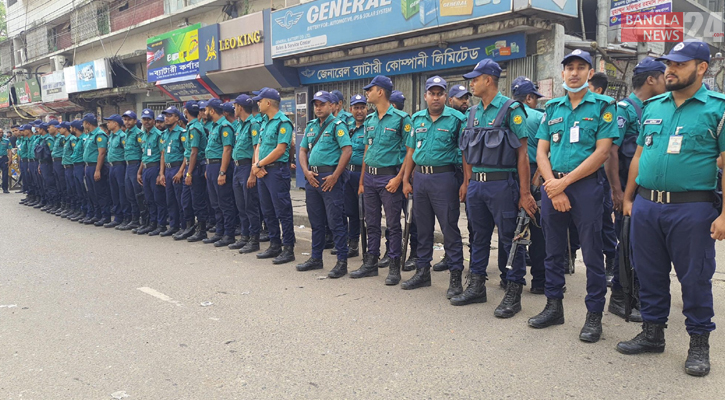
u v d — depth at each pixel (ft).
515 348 11.62
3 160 48.85
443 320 13.44
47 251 22.21
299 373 10.48
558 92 26.66
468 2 26.61
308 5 35.22
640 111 14.08
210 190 23.31
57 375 10.46
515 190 13.91
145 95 61.62
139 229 26.58
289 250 20.12
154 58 50.98
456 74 31.07
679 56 9.53
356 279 17.60
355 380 10.16
